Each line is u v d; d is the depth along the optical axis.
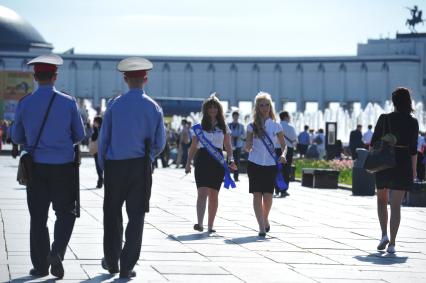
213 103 17.97
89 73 170.12
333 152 61.28
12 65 171.88
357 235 17.88
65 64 169.38
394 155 15.51
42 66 12.46
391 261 14.37
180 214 21.44
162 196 27.55
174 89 171.38
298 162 53.19
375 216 22.22
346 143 83.94
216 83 170.38
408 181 15.62
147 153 12.37
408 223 21.00
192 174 43.75
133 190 12.35
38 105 12.33
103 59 169.62
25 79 94.06
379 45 161.62
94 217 19.98
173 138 75.69
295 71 165.75
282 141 17.97
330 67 163.25
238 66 169.00
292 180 40.03
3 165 48.84
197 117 103.69
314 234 17.86
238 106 170.25
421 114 77.19
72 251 14.41
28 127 12.32
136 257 12.16
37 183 12.32
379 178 15.72
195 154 18.08
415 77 158.75
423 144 35.16
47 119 12.29
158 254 14.35
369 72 160.50
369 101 160.62
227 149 18.09
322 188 34.44
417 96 158.25
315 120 97.81
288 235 17.58
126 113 12.34
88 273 12.38
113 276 12.17
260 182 17.64
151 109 12.41
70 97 12.51
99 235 16.56
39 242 12.13
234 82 169.38
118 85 169.62
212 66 170.12
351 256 14.81
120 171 12.31
